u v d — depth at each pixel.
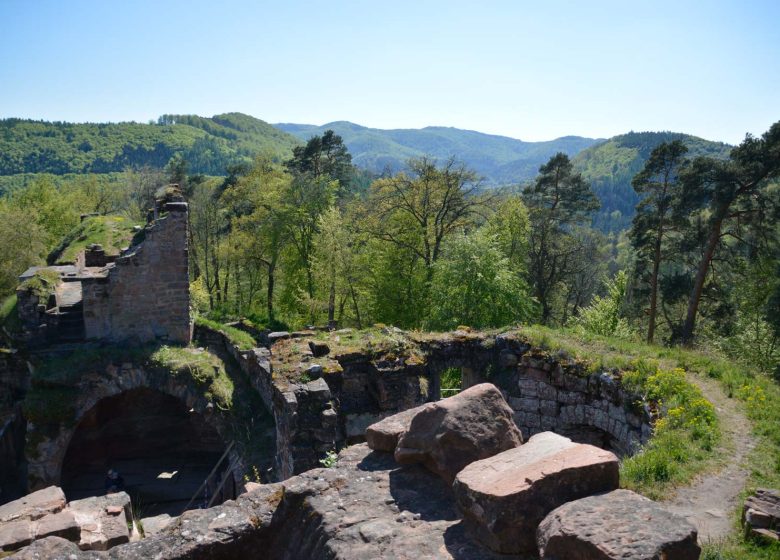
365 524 4.71
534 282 40.78
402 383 13.75
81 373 17.30
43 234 39.06
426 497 5.09
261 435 15.38
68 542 4.81
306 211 39.69
